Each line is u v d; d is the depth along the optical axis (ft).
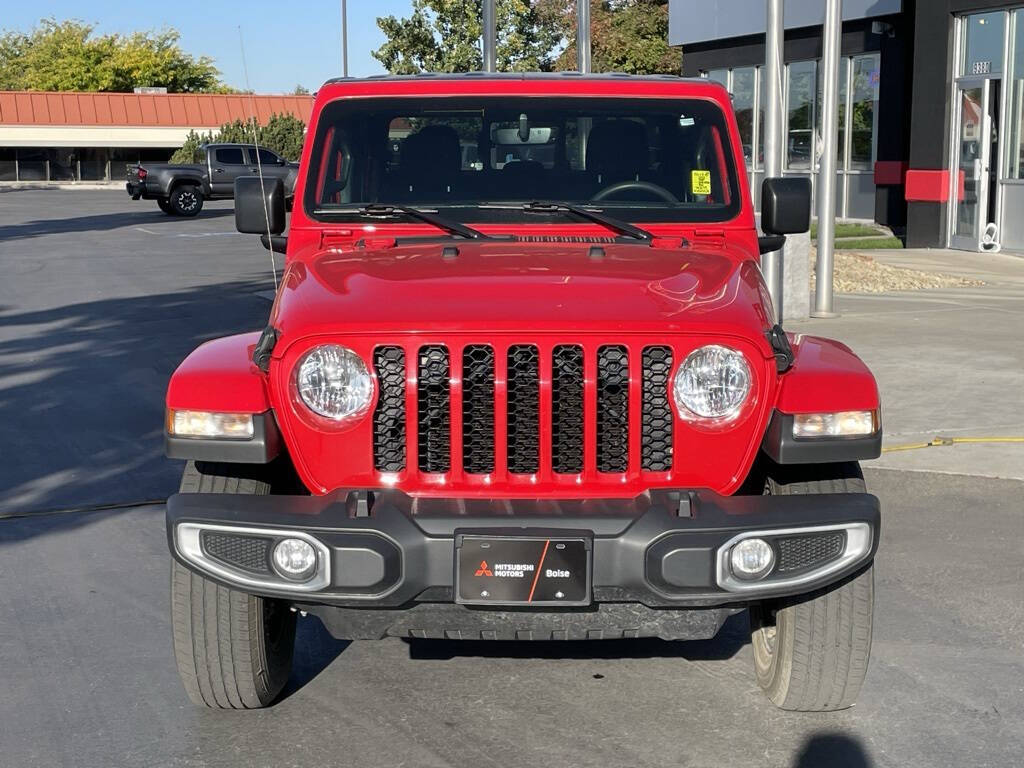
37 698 15.66
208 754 14.14
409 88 17.60
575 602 12.50
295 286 14.64
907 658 16.69
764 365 13.26
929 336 41.39
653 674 16.37
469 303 13.42
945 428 29.32
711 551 12.51
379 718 15.08
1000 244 69.72
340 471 13.24
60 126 209.56
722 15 100.48
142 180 125.18
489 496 13.14
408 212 16.89
